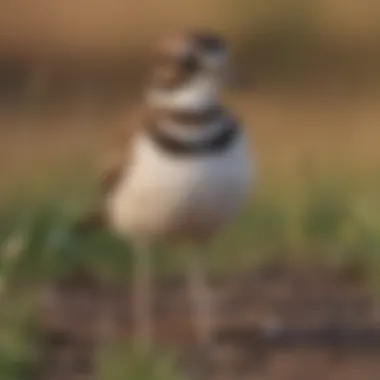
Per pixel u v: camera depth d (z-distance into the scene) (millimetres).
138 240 11469
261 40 35719
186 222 10992
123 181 10992
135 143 10859
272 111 27578
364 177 17516
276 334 12055
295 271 14156
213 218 10992
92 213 11625
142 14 38594
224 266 14320
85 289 13617
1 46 35531
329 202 15648
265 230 15336
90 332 12203
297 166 17703
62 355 11562
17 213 15336
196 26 37438
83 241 14023
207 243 11711
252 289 13539
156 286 13641
